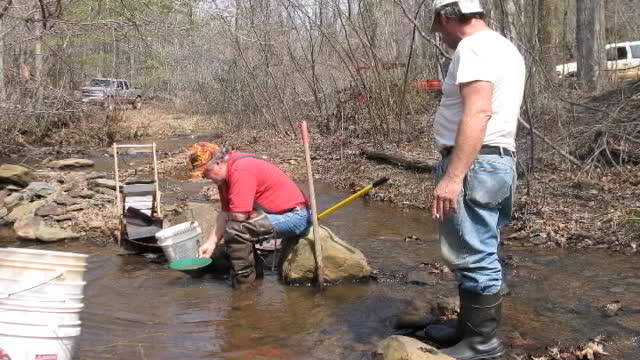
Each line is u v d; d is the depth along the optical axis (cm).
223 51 1850
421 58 1347
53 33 1119
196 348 428
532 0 881
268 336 448
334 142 1382
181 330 460
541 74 1001
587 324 452
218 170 549
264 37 1596
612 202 763
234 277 553
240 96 1766
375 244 686
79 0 1145
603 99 1154
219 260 594
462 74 357
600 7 1544
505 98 372
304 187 1054
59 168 1348
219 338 445
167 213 816
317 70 1549
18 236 730
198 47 2061
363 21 1270
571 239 670
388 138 1255
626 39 1972
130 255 659
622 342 421
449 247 389
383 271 590
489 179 373
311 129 1653
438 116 395
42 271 330
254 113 1753
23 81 1482
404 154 1109
